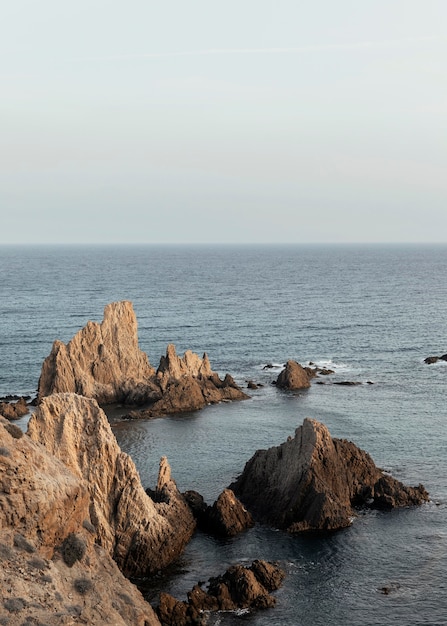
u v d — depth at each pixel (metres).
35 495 43.53
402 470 86.19
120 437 102.00
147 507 64.56
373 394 126.06
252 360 158.00
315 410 115.38
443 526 71.12
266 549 67.00
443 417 110.06
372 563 64.19
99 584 44.62
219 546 67.62
